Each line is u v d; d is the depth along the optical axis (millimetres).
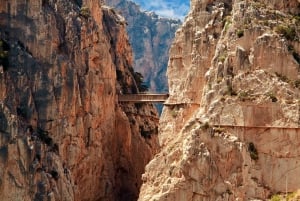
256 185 80688
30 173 93688
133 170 121062
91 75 108688
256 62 82500
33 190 93625
